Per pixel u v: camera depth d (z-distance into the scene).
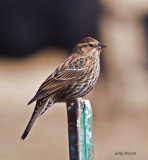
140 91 17.45
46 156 13.69
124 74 17.33
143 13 17.41
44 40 29.88
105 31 17.42
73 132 6.19
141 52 17.69
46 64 27.83
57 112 18.55
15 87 23.08
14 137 15.44
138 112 16.98
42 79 24.77
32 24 29.92
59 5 27.52
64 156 13.67
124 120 16.53
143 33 17.91
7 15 29.94
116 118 16.69
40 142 14.99
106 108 16.73
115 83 17.14
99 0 17.64
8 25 30.08
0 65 28.25
